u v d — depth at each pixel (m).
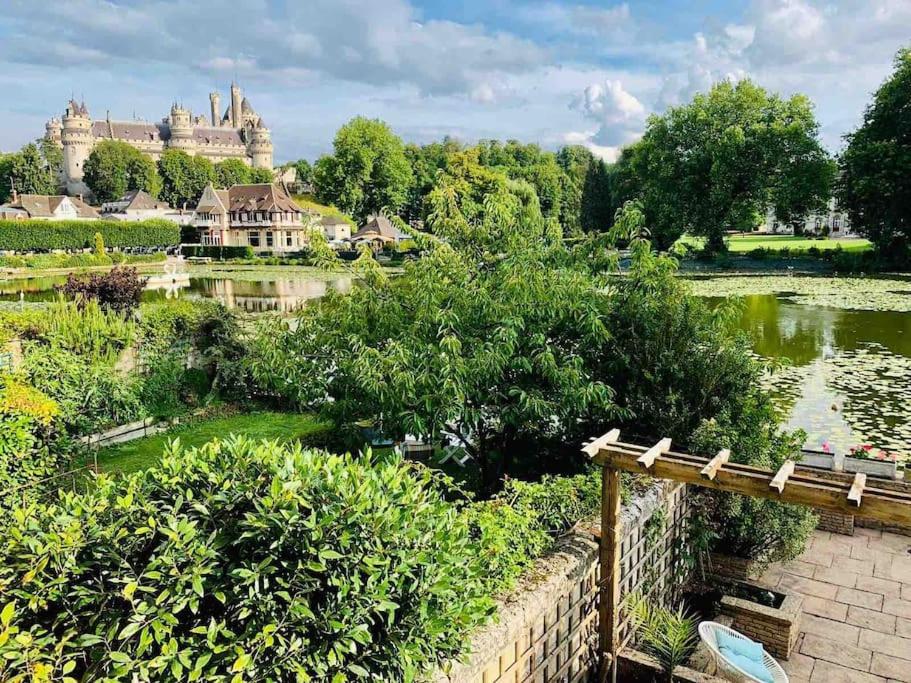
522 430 8.38
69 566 2.71
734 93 46.50
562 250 9.05
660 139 49.19
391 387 7.40
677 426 7.30
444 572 3.20
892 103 39.50
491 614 3.71
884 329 22.22
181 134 140.00
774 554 6.96
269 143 146.62
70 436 10.20
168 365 14.20
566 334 8.45
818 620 6.37
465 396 7.67
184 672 2.70
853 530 8.09
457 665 3.48
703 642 5.27
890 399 14.14
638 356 7.69
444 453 10.33
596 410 7.97
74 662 2.49
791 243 64.38
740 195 47.16
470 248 9.11
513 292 7.91
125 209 100.31
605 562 5.11
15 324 12.25
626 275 8.52
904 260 40.56
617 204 70.06
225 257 78.12
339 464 3.48
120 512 3.02
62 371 10.63
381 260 62.31
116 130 137.62
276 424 13.47
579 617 5.03
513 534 4.88
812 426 12.52
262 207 90.62
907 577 7.07
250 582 2.74
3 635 2.36
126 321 15.49
